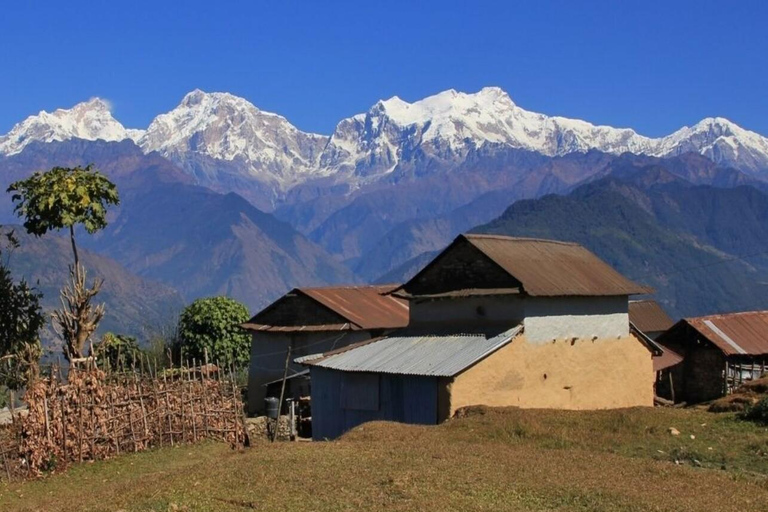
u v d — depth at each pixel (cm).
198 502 1728
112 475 2530
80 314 3114
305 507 1669
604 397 3806
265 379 4850
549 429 2642
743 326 5403
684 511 1656
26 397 2638
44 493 2320
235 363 5200
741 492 1848
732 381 5106
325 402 3684
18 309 3472
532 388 3466
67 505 1861
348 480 1867
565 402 3606
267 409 4391
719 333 5234
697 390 5256
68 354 3086
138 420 2878
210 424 3083
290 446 2436
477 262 3672
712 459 2319
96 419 2750
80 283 3141
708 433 2606
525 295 3453
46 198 3206
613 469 2023
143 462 2697
